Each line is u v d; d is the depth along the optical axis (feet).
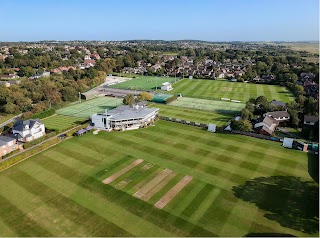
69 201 150.51
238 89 487.61
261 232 125.29
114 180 171.42
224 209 141.90
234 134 250.78
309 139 243.40
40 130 259.39
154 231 126.72
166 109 352.90
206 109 353.51
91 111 352.28
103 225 131.23
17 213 140.97
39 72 620.90
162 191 158.61
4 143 213.25
